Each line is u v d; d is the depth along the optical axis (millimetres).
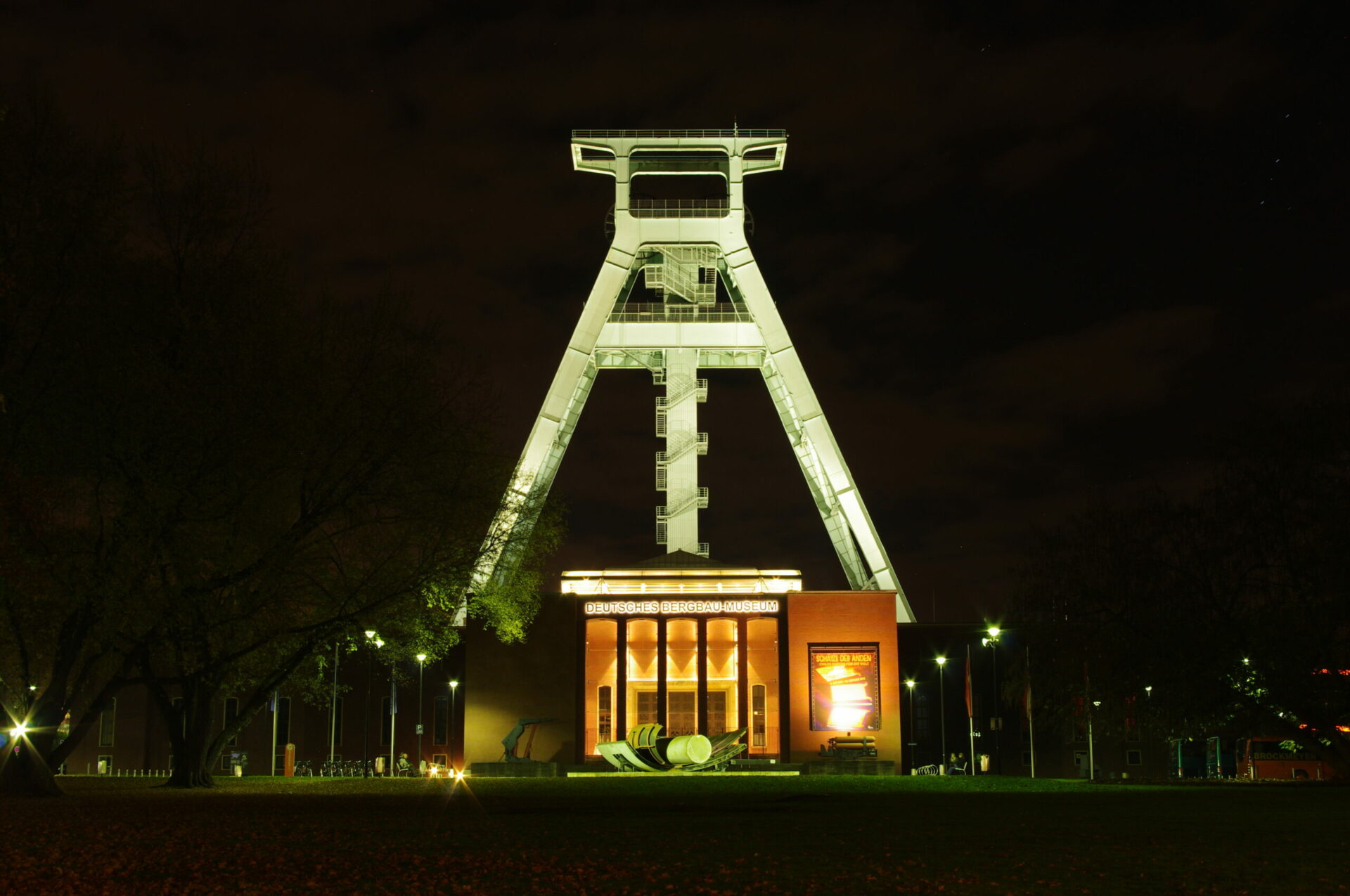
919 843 22156
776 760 82375
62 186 36594
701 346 102500
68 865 19312
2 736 40188
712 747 74938
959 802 35594
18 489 31109
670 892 16281
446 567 43938
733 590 84812
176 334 38344
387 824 26766
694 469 98562
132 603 35625
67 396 36156
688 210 105562
